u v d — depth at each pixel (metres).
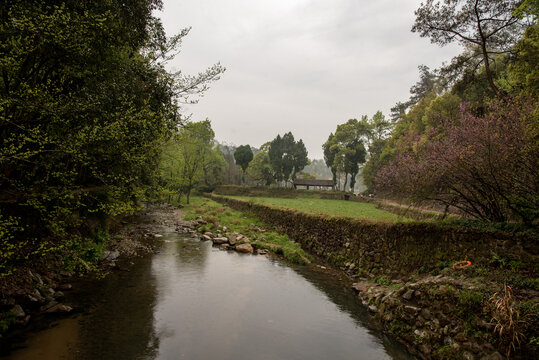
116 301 8.47
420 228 10.59
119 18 9.58
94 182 15.38
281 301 9.44
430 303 7.32
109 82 9.38
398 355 6.52
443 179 10.48
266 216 28.31
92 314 7.51
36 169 7.45
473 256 8.59
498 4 13.60
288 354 6.34
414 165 11.51
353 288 10.89
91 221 13.77
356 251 13.82
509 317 5.58
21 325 6.51
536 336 5.26
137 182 9.62
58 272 9.58
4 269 7.16
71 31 6.50
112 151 7.98
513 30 16.95
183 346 6.37
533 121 8.30
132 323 7.23
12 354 5.50
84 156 7.00
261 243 18.00
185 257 14.17
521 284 6.75
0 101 5.42
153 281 10.41
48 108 6.12
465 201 10.96
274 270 12.95
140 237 18.27
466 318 6.36
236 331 7.24
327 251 16.28
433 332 6.71
